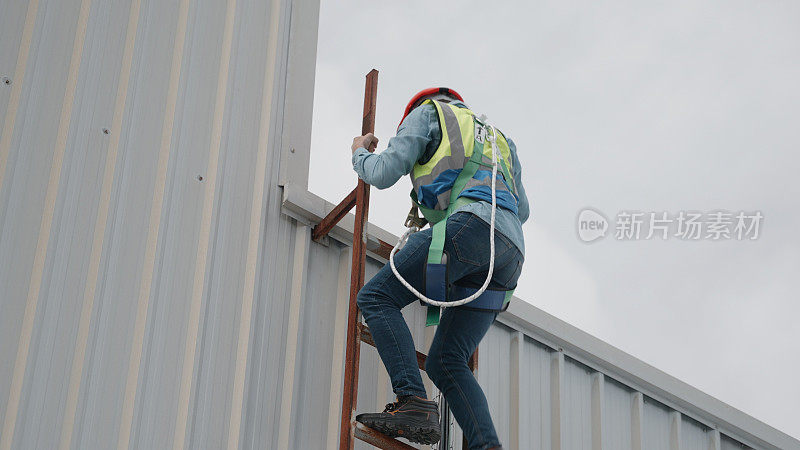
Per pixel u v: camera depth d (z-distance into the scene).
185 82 4.95
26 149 4.42
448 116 3.98
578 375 6.08
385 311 3.85
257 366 4.61
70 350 4.21
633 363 6.31
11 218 4.27
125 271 4.46
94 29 4.78
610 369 6.22
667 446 6.41
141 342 4.36
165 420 4.32
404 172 3.90
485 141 4.04
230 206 4.86
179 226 4.68
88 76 4.68
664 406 6.53
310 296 4.92
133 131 4.71
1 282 4.16
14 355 4.10
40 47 4.63
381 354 3.84
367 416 3.85
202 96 5.00
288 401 4.62
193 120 4.92
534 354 5.86
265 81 5.27
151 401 4.31
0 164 4.35
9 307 4.15
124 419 4.23
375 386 4.97
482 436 3.66
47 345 4.16
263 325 4.70
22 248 4.26
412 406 3.76
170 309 4.52
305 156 5.22
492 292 3.88
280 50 5.37
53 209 4.36
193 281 4.63
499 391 5.56
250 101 5.16
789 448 7.12
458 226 3.78
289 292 4.87
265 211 4.92
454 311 3.88
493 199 3.84
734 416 6.83
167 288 4.54
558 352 5.94
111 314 4.35
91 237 4.43
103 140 4.61
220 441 4.41
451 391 3.79
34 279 4.24
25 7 4.69
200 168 4.86
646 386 6.39
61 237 4.34
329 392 4.82
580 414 5.95
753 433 6.89
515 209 3.96
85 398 4.16
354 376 4.13
